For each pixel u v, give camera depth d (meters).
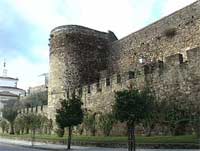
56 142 35.44
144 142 24.53
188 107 26.94
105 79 37.81
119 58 43.94
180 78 28.12
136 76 33.03
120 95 19.81
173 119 27.95
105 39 48.00
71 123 28.48
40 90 85.69
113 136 34.00
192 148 20.67
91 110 39.53
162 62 30.52
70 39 45.62
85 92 41.06
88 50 46.19
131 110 19.33
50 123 45.31
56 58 46.00
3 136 54.72
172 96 28.62
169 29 35.41
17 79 106.44
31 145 33.84
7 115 61.38
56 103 44.62
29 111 55.47
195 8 32.69
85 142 30.69
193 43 32.25
